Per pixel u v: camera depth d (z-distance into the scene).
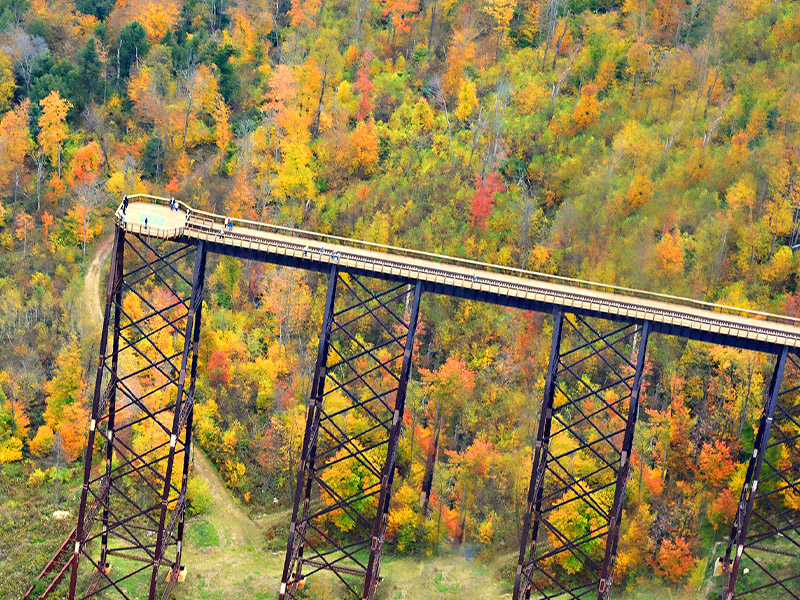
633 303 61.28
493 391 82.25
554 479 76.31
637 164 96.44
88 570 71.50
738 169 94.00
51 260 98.75
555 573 74.62
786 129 96.62
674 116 101.62
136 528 71.50
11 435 83.25
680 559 71.75
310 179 100.00
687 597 71.50
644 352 61.38
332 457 79.00
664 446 76.31
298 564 68.06
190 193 103.12
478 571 74.75
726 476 75.25
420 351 86.75
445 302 88.38
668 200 92.25
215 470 82.19
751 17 112.56
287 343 87.56
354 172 102.31
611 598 72.69
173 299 90.44
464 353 85.44
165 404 83.44
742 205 90.62
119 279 63.78
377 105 109.94
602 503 74.38
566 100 107.44
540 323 85.19
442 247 92.06
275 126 104.88
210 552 75.44
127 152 108.88
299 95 108.56
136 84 112.94
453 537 76.88
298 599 71.38
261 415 84.69
